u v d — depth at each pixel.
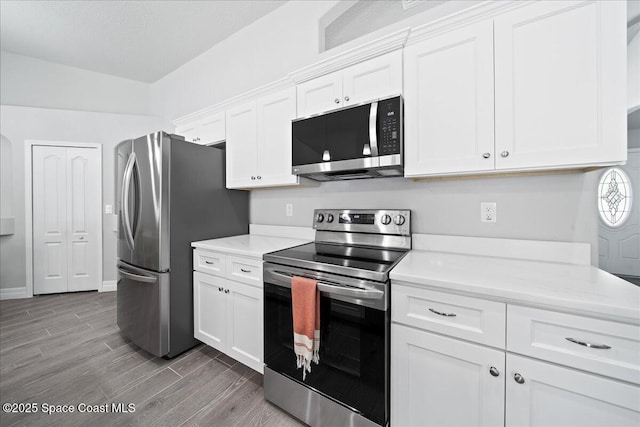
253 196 2.50
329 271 1.24
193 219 2.03
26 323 2.46
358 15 1.96
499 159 1.16
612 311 0.74
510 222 1.39
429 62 1.30
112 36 2.74
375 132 1.39
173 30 2.64
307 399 1.32
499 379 0.90
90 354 1.94
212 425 1.33
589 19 0.98
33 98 3.24
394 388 1.11
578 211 1.24
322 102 1.66
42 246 3.26
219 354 1.96
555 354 0.83
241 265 1.66
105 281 3.46
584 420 0.80
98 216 3.45
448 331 0.99
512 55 1.11
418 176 1.42
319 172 1.64
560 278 1.00
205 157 2.13
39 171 3.24
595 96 0.98
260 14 2.40
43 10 2.36
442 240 1.56
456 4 1.60
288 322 1.39
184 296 1.96
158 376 1.70
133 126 3.57
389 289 1.12
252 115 2.04
